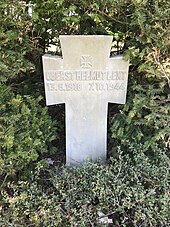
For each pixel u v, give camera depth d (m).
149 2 2.13
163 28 2.12
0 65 2.08
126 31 2.36
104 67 2.28
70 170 2.33
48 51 2.62
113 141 2.55
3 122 2.12
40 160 2.43
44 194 2.08
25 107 2.20
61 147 2.73
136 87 2.29
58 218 1.98
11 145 2.04
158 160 2.30
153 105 2.25
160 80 2.32
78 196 2.12
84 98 2.37
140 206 2.01
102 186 2.10
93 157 2.52
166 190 2.10
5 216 2.01
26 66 2.27
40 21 2.36
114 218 2.13
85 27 2.47
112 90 2.36
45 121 2.37
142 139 2.39
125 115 2.39
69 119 2.42
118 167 2.21
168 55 2.20
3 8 2.16
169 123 2.24
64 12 2.18
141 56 2.17
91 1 2.21
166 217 2.01
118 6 2.22
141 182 2.19
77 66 2.27
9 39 2.19
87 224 2.01
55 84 2.32
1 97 2.13
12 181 2.24
